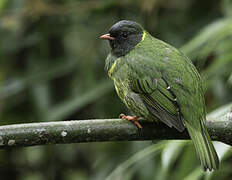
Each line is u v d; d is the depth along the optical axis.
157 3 12.12
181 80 8.37
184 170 9.70
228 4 11.25
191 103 8.16
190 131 7.94
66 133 7.50
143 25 12.15
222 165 10.31
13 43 12.34
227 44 9.80
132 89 8.77
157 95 8.45
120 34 9.33
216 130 7.83
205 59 10.46
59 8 11.98
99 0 12.34
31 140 7.43
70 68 12.18
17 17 11.99
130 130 7.73
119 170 9.23
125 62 8.98
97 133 7.62
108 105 12.30
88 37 12.56
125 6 12.30
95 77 12.27
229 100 10.90
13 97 12.62
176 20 12.48
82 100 11.53
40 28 12.35
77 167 12.93
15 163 13.12
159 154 11.03
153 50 8.95
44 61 12.45
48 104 11.94
